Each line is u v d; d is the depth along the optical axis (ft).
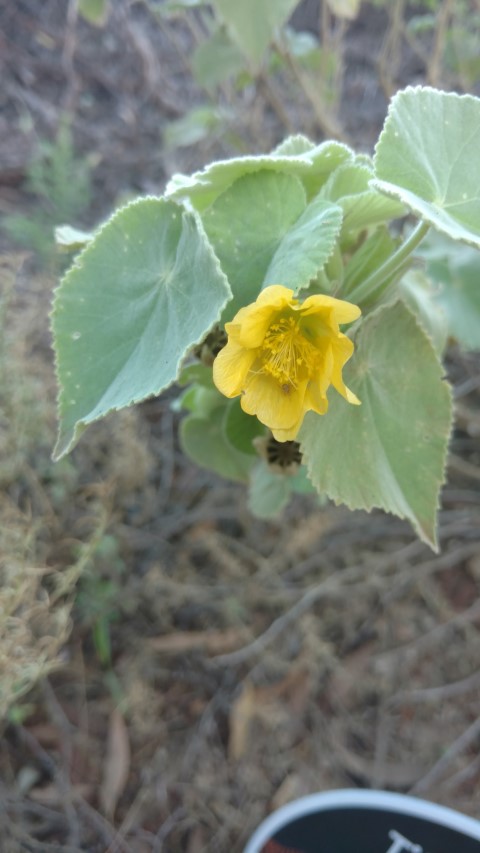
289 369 0.47
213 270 0.45
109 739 1.13
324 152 0.56
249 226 0.54
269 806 1.11
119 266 0.55
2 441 1.09
